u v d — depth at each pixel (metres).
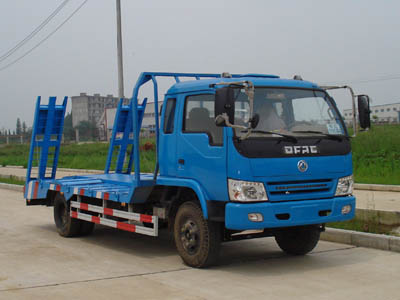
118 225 8.63
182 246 7.49
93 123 117.94
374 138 22.23
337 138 7.30
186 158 7.41
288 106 7.20
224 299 5.71
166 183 7.76
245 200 6.55
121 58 20.34
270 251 8.55
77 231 9.99
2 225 11.69
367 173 17.03
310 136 7.10
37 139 11.62
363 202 12.02
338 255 8.06
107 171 11.62
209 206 6.93
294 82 7.48
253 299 5.70
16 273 7.09
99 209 9.14
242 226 6.48
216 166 6.85
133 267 7.43
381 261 7.57
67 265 7.60
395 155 19.41
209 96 7.15
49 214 13.53
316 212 6.86
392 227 8.78
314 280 6.53
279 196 6.71
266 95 7.11
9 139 77.88
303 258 7.93
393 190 14.07
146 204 8.53
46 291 6.14
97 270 7.25
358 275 6.77
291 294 5.88
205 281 6.54
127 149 11.70
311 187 6.95
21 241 9.70
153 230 7.74
